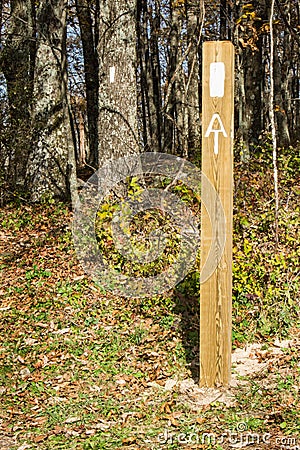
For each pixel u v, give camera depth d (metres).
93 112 19.50
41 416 4.95
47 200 12.23
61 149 12.72
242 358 5.78
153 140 17.52
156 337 6.40
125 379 5.55
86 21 18.45
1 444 4.45
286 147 15.03
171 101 17.23
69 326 6.97
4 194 12.66
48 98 12.70
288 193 8.37
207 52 4.85
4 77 12.66
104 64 9.30
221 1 11.62
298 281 6.87
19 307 7.66
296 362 5.50
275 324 6.32
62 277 8.38
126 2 9.18
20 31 14.60
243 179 8.52
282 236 7.18
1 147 12.48
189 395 5.07
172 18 17.83
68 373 5.77
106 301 7.48
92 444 4.34
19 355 6.25
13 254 9.76
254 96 13.24
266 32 10.62
